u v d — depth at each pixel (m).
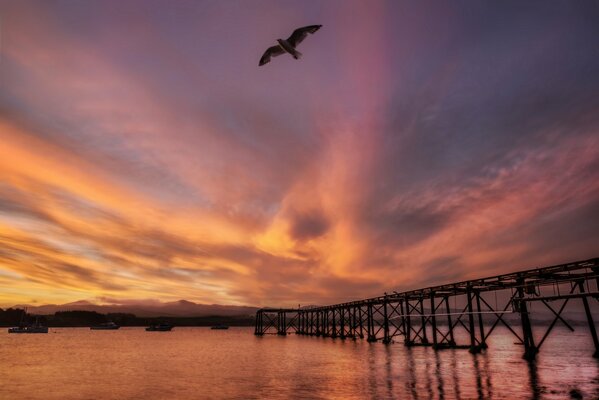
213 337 132.62
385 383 23.95
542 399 18.48
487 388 21.27
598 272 25.02
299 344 69.69
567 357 36.78
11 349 69.81
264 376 29.52
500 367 29.30
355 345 59.25
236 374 31.27
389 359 37.25
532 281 30.66
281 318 122.31
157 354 55.59
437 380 24.22
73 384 27.50
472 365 30.78
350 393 21.42
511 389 20.84
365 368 31.50
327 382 25.44
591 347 52.38
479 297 38.84
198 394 22.75
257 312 125.88
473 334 39.44
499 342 67.88
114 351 63.28
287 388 23.81
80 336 151.75
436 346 43.94
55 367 39.09
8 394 23.86
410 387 22.33
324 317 95.50
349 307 73.19
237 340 99.06
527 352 32.75
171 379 29.27
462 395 19.75
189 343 89.38
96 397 22.59
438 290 42.19
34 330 185.75
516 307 33.38
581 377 24.28
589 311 27.84
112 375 32.25
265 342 82.62
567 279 27.20
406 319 51.72
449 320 45.38
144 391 24.17
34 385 27.28
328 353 47.75
